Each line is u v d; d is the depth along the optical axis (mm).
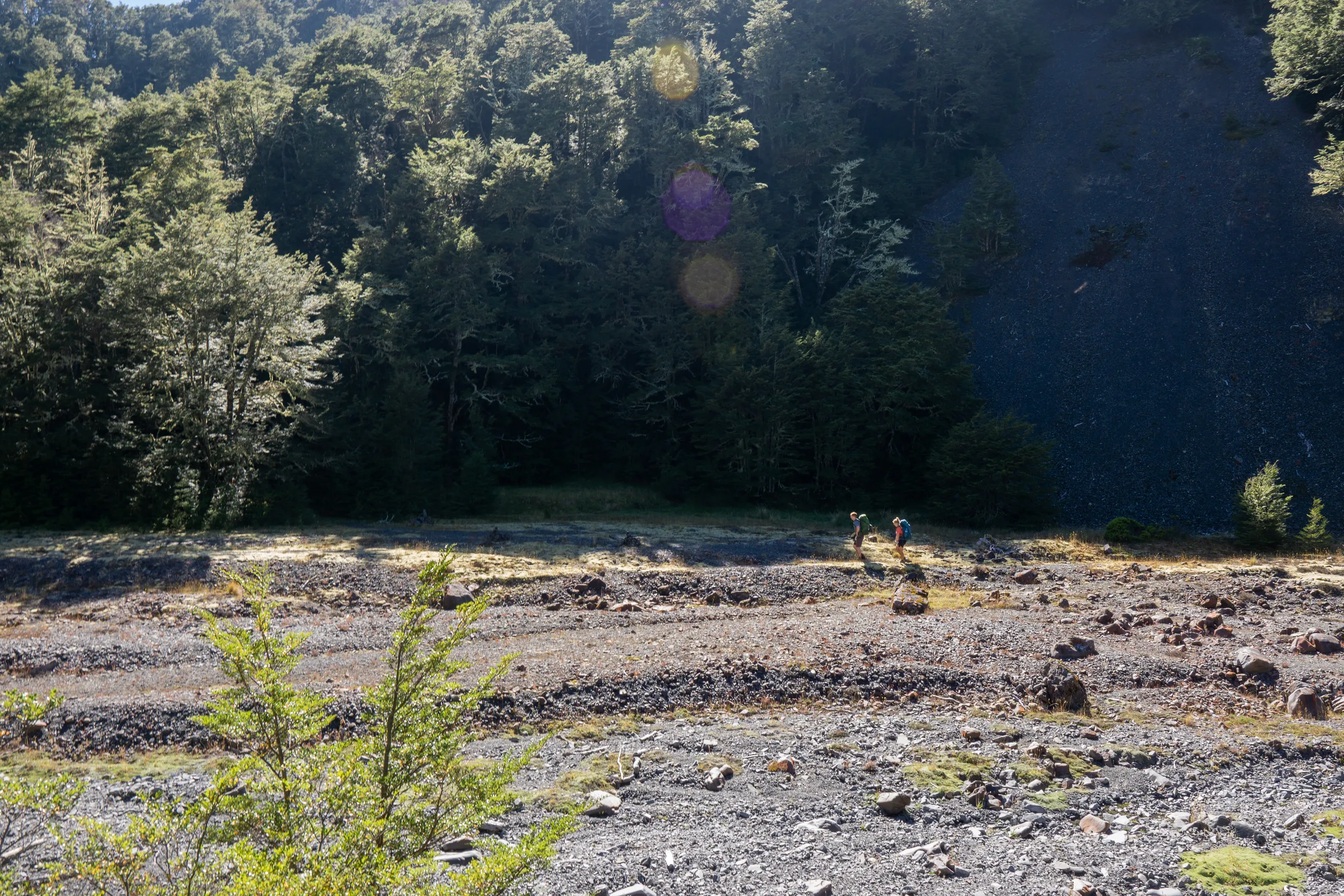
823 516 49781
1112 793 11977
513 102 75938
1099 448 56062
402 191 57031
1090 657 18516
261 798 6324
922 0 83250
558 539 34500
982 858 9766
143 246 38312
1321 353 57312
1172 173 76312
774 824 10586
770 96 75500
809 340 54469
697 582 26750
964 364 55000
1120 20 99188
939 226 73125
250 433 39469
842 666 17203
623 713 14859
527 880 7469
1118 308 65438
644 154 69625
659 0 88625
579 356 61312
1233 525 48344
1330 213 66562
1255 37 90938
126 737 13148
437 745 6531
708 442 54406
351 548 30500
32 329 37906
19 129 54750
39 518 36562
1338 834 10797
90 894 5938
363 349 51312
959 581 28938
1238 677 17578
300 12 183375
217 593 23703
